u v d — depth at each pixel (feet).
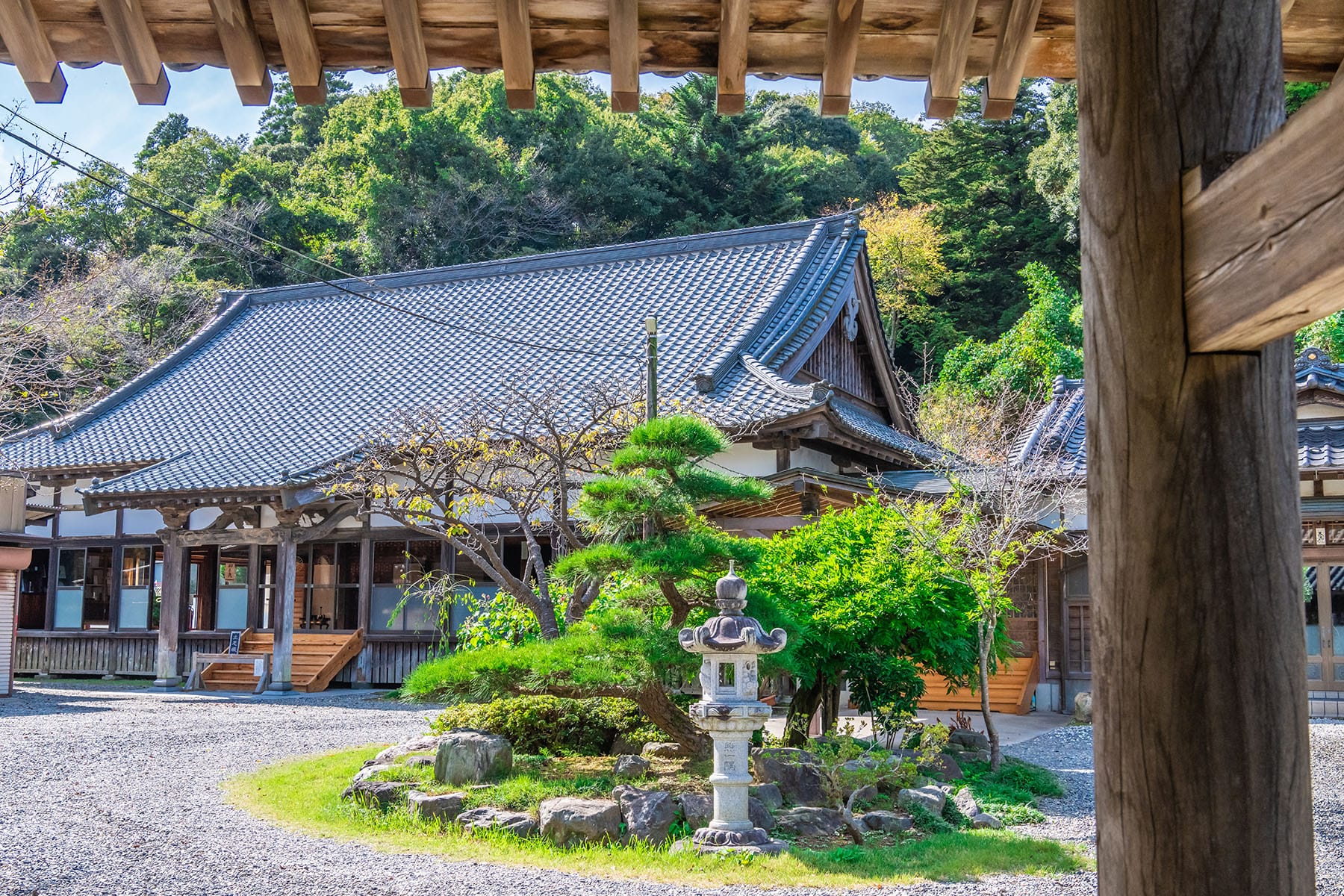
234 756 35.27
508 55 9.76
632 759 27.73
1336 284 5.05
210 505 58.34
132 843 22.70
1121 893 6.27
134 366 94.43
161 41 9.77
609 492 26.16
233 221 120.98
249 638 63.98
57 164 40.37
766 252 70.85
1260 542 6.14
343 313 81.82
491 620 40.27
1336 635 49.11
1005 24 9.58
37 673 69.72
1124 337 6.47
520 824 23.65
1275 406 6.25
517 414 49.73
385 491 41.24
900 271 112.47
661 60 10.22
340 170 133.90
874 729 33.37
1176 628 6.13
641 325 65.77
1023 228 114.62
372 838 23.45
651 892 19.33
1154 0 6.56
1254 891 5.89
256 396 71.87
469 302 76.89
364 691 59.57
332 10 9.61
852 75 10.00
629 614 27.30
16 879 19.56
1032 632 55.67
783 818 24.79
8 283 82.69
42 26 9.58
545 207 118.42
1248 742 5.99
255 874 20.13
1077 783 33.42
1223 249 5.86
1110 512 6.52
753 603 27.20
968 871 21.20
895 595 32.30
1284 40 9.68
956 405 82.17
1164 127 6.44
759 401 52.06
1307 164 5.12
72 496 70.13
